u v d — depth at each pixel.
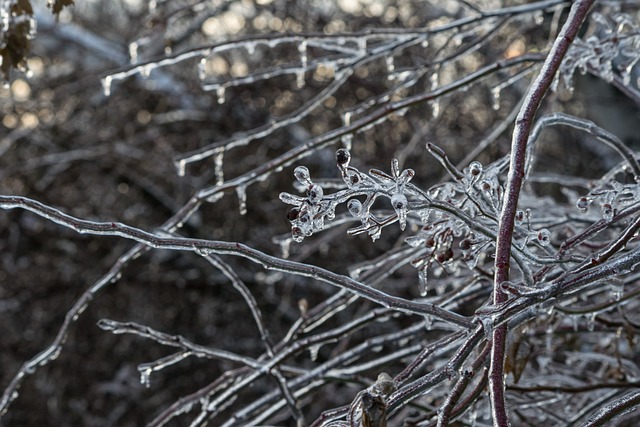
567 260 2.20
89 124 8.99
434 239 2.20
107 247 9.04
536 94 2.01
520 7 3.82
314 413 7.27
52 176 8.61
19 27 3.18
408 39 3.80
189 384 8.76
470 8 3.82
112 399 8.90
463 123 8.59
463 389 1.91
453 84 3.22
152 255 8.67
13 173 8.88
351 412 1.76
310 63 3.77
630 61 3.43
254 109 8.65
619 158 6.99
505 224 1.87
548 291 1.85
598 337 4.23
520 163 1.92
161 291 8.87
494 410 1.70
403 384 2.44
